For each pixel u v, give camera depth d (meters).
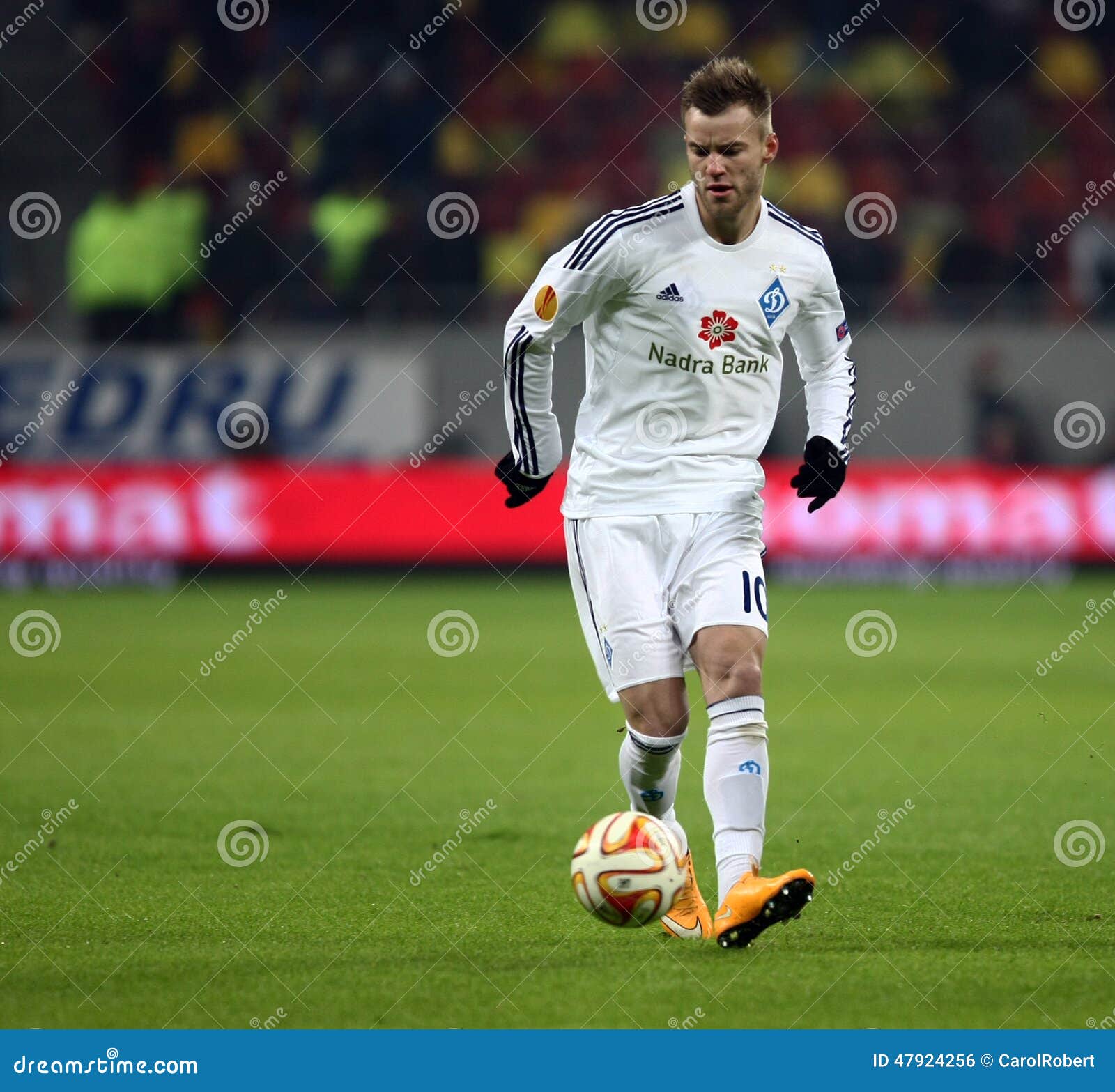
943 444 63.06
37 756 29.20
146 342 62.97
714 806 16.56
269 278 63.84
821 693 36.69
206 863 21.03
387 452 62.66
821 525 62.22
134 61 71.12
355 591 60.19
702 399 17.05
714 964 15.97
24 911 18.45
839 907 18.55
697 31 79.19
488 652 44.09
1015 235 74.50
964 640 46.31
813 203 74.12
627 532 17.02
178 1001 14.90
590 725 32.91
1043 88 78.12
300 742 30.70
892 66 77.81
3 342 60.47
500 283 69.88
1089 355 63.19
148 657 42.91
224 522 61.66
